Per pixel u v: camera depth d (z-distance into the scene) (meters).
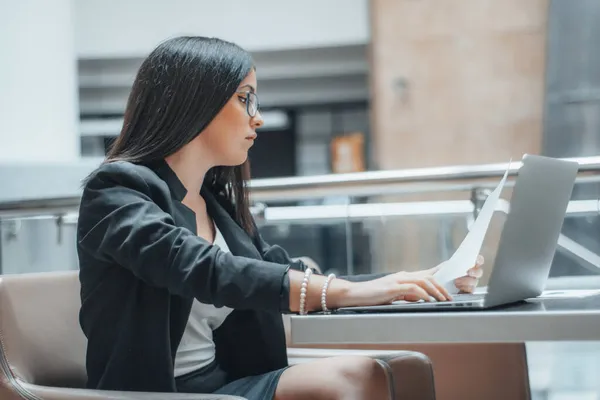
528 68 6.37
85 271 1.53
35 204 2.85
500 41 6.39
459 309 1.34
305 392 1.40
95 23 7.16
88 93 8.15
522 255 1.40
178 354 1.63
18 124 4.52
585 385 3.04
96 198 1.50
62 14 4.82
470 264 1.48
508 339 1.21
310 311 1.37
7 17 4.50
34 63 4.64
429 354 2.06
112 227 1.45
